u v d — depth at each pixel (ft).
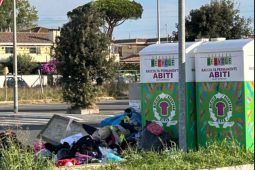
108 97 139.23
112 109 96.53
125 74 172.14
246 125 32.14
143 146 33.81
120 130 36.27
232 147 31.81
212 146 31.78
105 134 35.86
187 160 30.50
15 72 97.45
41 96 142.20
